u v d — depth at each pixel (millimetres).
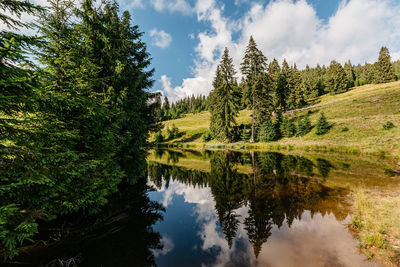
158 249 4855
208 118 74938
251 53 32062
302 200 7801
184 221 6676
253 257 4430
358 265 3873
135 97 9742
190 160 22281
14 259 3945
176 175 14609
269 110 34594
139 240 5281
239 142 36031
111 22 9273
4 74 3113
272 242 5027
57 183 4516
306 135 29734
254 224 6160
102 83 7445
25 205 4125
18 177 3793
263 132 32656
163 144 49875
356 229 5289
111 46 9188
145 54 12805
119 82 8586
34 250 4336
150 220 6688
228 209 7574
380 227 5117
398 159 15344
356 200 7336
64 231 5145
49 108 4488
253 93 33125
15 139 3730
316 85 57438
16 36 3242
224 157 23062
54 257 4238
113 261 4281
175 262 4309
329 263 4000
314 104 47375
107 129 6387
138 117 9875
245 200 8352
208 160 21484
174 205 8328
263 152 25531
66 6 6758
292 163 16047
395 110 27531
